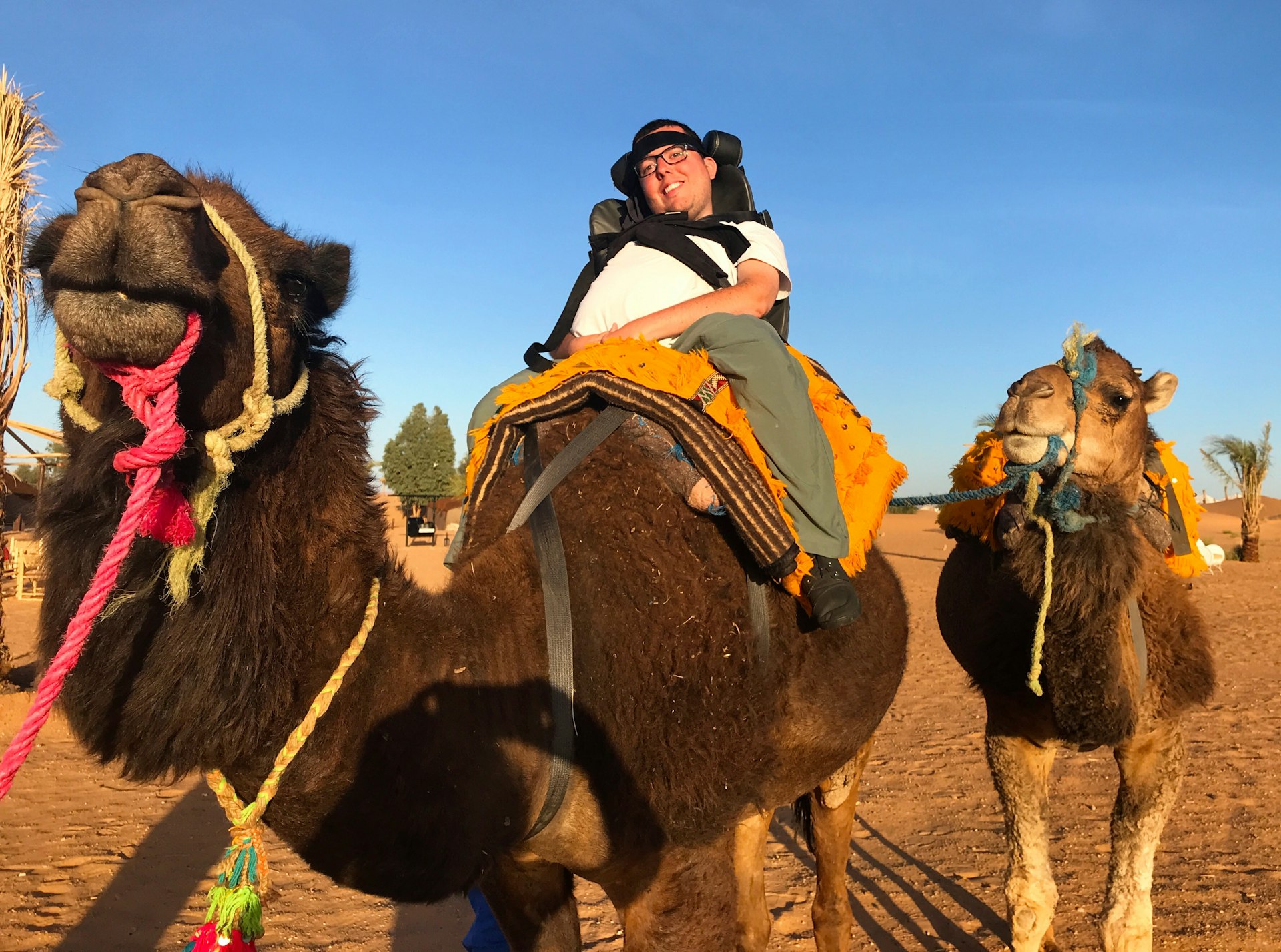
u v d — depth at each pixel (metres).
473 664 2.56
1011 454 4.73
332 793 2.29
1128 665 4.71
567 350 3.97
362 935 5.58
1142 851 4.78
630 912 3.01
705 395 3.25
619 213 5.01
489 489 3.24
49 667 2.09
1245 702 10.78
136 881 6.26
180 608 2.12
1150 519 4.98
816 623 3.47
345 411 2.45
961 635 5.43
